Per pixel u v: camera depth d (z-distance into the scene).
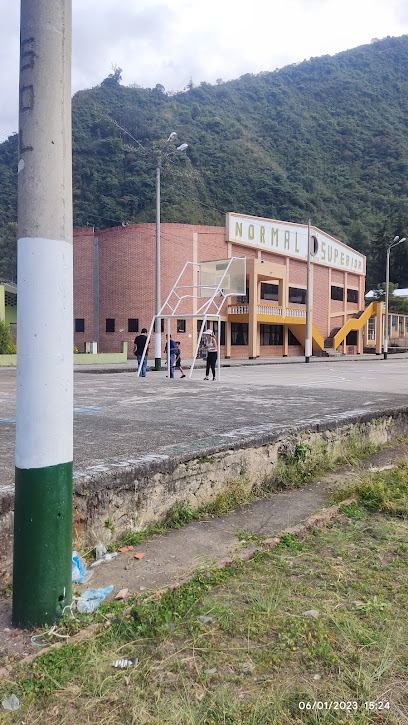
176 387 12.19
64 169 2.58
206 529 4.04
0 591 3.02
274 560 3.35
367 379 16.03
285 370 22.09
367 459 6.60
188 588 2.93
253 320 33.16
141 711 2.02
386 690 2.17
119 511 3.78
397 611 2.74
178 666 2.29
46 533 2.59
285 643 2.45
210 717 2.01
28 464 2.57
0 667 2.29
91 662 2.30
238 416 6.98
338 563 3.33
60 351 2.60
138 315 32.75
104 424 6.29
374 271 77.94
